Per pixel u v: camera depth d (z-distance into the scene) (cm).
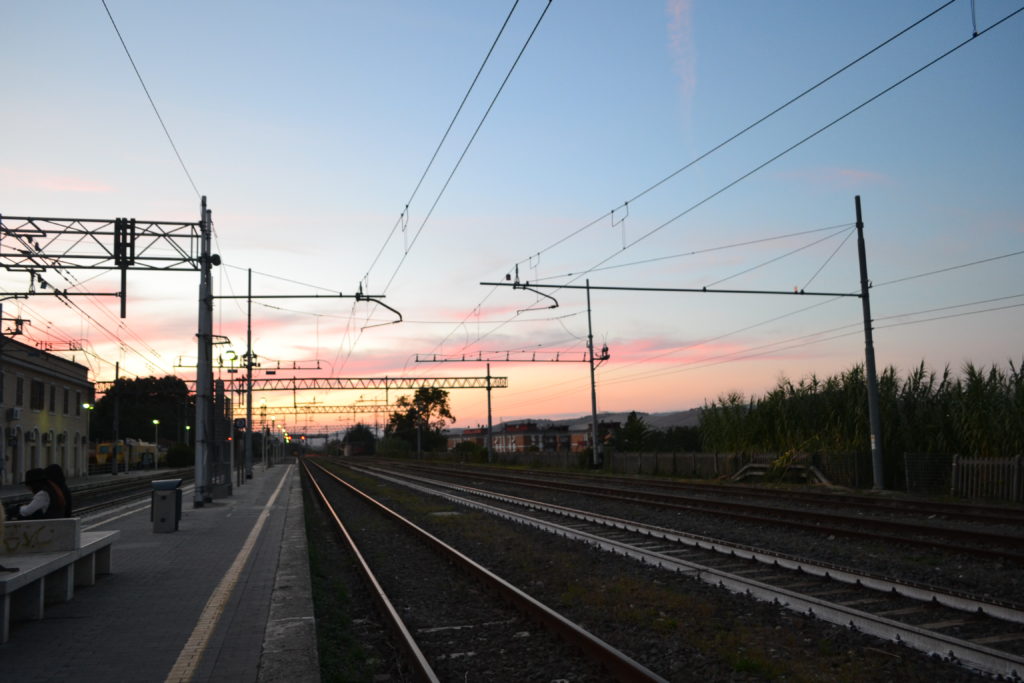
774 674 661
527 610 899
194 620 827
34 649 714
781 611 871
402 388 6456
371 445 16088
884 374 2720
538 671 700
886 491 2430
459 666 733
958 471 2277
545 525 1789
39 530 916
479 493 2941
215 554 1327
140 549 1395
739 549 1249
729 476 3341
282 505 2467
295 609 880
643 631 817
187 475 6147
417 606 1009
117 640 745
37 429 5025
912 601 894
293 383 6209
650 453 4122
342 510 2569
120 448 7612
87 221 2178
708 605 900
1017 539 1280
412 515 2256
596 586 1057
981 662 652
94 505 2719
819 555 1265
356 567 1323
